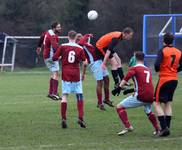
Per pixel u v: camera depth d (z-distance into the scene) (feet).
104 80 132.98
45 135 94.99
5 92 189.67
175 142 87.40
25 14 481.05
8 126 106.01
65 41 385.09
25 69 386.93
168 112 95.61
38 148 81.97
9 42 383.86
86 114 124.36
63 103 103.45
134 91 93.40
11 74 319.68
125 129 95.20
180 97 171.42
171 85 93.40
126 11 469.57
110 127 104.88
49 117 119.75
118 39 125.49
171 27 278.87
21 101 157.89
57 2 480.64
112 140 89.66
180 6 473.26
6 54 395.55
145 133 97.25
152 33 280.51
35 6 481.05
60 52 103.45
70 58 102.83
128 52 446.19
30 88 207.62
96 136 94.07
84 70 127.24
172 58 93.20
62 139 90.79
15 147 83.05
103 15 469.16
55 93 151.53
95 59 131.34
